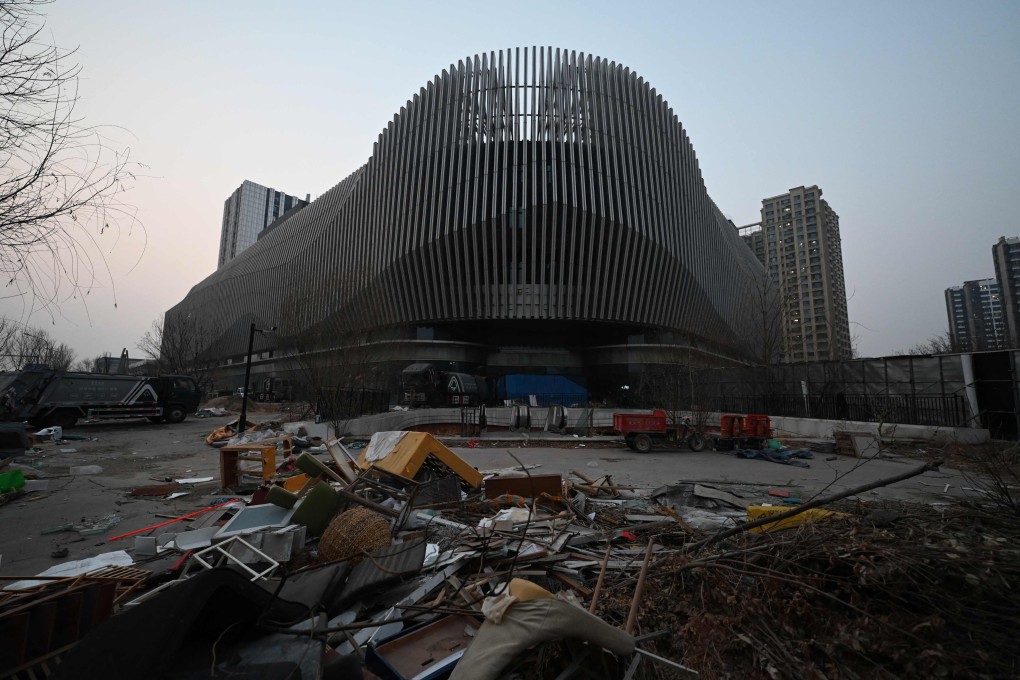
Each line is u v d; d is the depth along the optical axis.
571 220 44.62
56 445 16.45
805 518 5.53
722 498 7.96
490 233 44.59
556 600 2.66
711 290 55.88
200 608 2.43
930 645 3.19
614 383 48.25
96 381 22.88
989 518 4.93
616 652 2.63
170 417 25.47
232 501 8.09
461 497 7.95
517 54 47.84
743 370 28.38
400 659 3.23
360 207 52.50
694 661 3.29
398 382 38.34
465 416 25.66
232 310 77.88
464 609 3.68
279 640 2.71
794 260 107.06
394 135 50.25
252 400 53.16
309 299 24.81
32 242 4.57
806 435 23.02
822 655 3.36
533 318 45.09
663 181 49.62
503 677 2.73
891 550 3.97
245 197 170.62
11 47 4.27
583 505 7.58
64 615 2.88
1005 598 3.40
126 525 6.71
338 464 8.53
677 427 18.98
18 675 2.62
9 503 8.03
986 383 18.11
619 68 49.16
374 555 4.46
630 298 47.03
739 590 3.90
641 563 4.76
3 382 20.89
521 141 46.28
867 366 22.25
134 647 2.15
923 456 15.63
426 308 46.22
